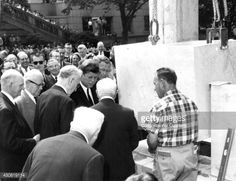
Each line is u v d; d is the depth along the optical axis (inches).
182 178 138.6
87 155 97.8
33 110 169.3
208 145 183.2
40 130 150.9
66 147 100.2
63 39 1143.6
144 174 80.0
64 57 465.1
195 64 143.7
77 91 197.5
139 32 1332.4
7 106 135.1
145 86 162.2
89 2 1019.9
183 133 131.7
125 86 171.6
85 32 1126.4
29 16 1146.7
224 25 162.7
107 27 1298.0
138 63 163.3
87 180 95.1
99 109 140.4
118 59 172.7
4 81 140.9
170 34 196.4
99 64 216.1
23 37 1119.6
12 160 136.8
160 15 197.8
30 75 168.6
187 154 133.9
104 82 144.2
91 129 105.6
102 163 98.9
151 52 157.2
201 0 754.2
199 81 146.6
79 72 159.5
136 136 145.5
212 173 162.2
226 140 145.2
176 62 148.8
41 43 1108.5
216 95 152.7
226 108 151.6
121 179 141.4
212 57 152.2
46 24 1157.1
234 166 151.3
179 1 194.5
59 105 147.4
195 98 146.0
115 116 140.7
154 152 138.0
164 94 132.9
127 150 142.7
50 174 96.9
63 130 145.6
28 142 137.0
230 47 161.2
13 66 302.7
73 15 1266.0
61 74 156.9
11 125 132.3
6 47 935.7
